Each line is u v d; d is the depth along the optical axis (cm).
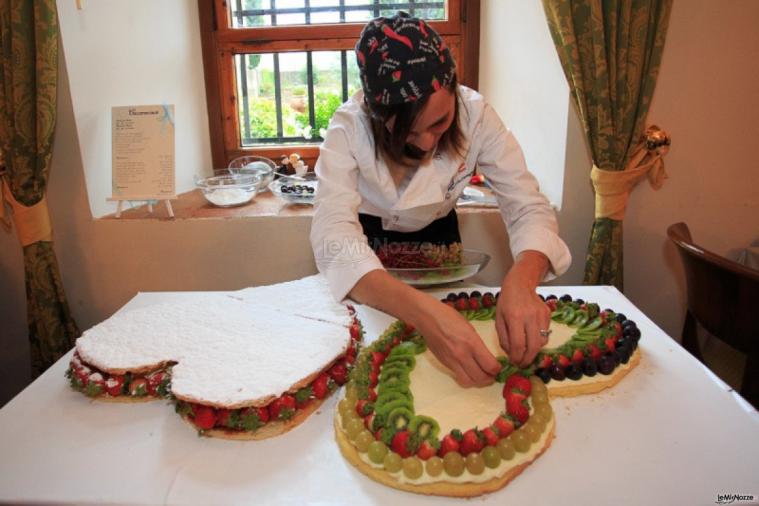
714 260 113
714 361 176
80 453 74
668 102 163
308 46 217
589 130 155
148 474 69
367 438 70
